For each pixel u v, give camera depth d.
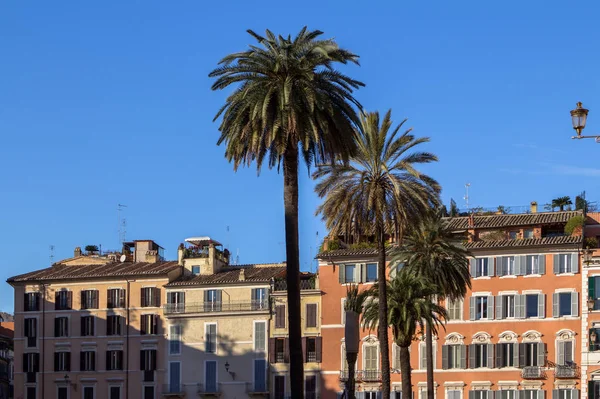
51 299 169.62
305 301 156.38
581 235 149.00
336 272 155.62
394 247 125.56
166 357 162.75
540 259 146.62
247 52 79.62
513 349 146.50
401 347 112.88
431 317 117.69
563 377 143.25
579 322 144.00
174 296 163.88
